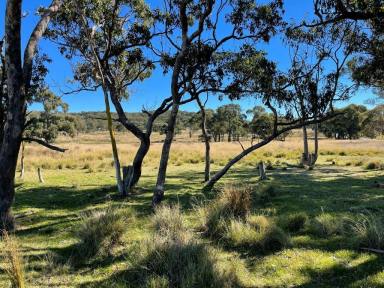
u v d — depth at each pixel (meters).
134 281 5.47
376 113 53.03
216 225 7.55
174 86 10.98
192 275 5.16
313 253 6.36
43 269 5.98
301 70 12.45
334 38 12.55
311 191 12.65
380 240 6.41
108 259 6.39
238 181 15.48
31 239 7.72
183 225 7.54
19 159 26.23
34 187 15.29
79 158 27.61
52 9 8.85
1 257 6.32
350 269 5.65
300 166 22.09
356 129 79.50
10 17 7.88
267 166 21.41
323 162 25.92
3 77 10.31
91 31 12.90
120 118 13.51
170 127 10.98
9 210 8.45
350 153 33.91
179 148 38.38
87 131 131.25
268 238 6.71
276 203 10.55
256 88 12.60
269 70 12.19
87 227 6.99
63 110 19.59
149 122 13.98
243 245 6.80
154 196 10.87
